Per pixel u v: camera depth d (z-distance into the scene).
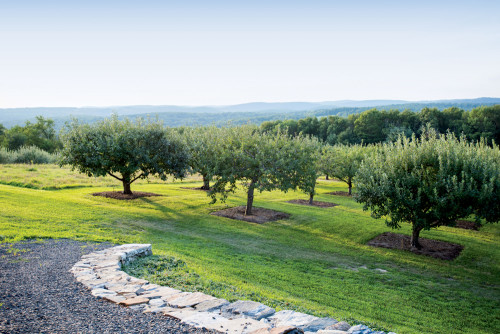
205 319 6.27
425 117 95.56
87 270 9.35
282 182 23.80
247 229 21.00
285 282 12.35
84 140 25.20
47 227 15.62
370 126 99.25
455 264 16.83
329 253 17.50
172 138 28.44
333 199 38.50
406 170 18.30
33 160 59.06
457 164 17.36
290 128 118.06
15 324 5.80
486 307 12.09
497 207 16.64
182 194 33.12
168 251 14.00
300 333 5.74
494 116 82.38
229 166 24.38
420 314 10.95
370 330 6.29
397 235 21.75
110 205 24.38
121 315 6.41
